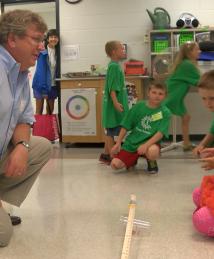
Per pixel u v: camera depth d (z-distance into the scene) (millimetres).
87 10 5047
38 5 5859
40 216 1829
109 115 3340
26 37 1380
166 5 4906
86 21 5062
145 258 1315
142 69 4590
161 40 4668
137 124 2934
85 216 1816
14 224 1704
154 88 2863
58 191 2330
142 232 1570
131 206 1638
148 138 2873
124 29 4988
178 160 3336
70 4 5074
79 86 4508
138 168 3035
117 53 3398
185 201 2020
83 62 5102
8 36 1383
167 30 4629
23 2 5398
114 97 3299
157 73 4117
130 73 4605
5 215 1456
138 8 4945
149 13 4746
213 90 1734
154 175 2740
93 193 2260
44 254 1367
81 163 3334
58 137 4859
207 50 4066
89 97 4488
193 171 2840
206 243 1446
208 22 4855
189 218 1742
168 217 1763
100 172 2910
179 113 3738
